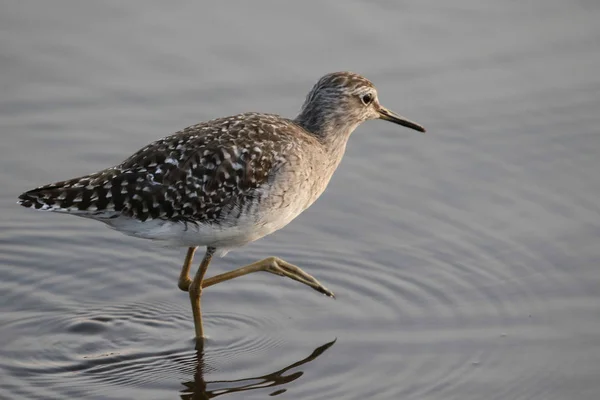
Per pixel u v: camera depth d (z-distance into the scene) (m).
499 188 15.84
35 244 15.06
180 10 19.41
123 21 19.06
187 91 17.67
